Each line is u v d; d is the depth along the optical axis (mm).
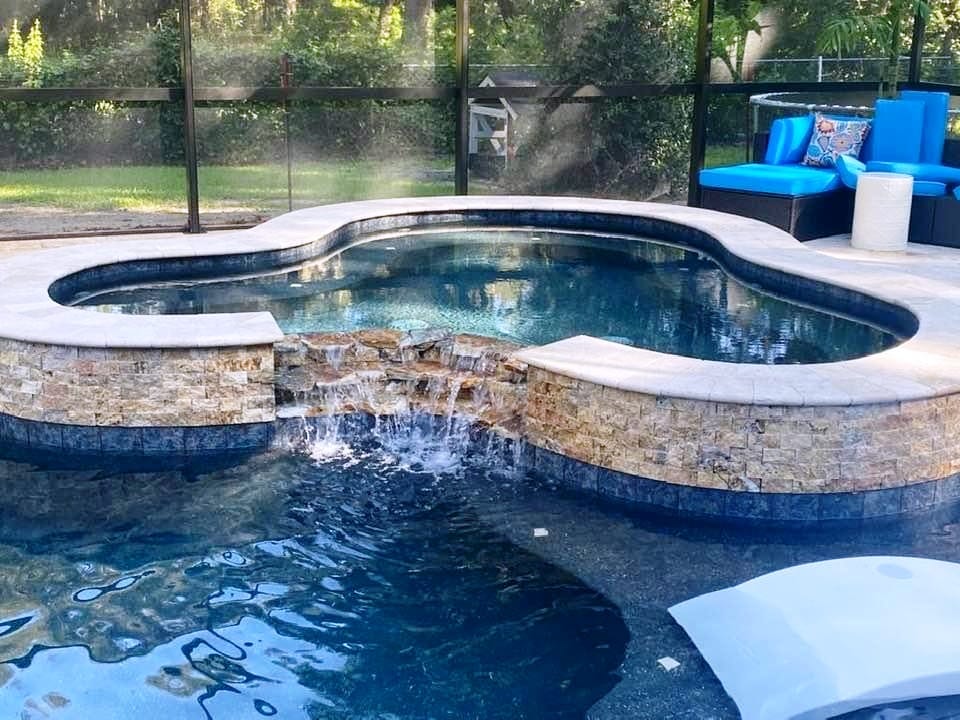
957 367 4762
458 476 4871
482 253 8555
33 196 9750
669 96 11047
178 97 9312
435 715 3152
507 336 6109
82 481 4742
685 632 3568
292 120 10625
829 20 11875
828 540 4285
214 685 3279
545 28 11344
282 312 6590
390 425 5320
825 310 6785
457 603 3781
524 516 4480
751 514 4473
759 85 11031
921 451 4512
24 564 3980
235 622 3629
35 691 3227
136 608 3695
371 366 5555
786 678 3174
